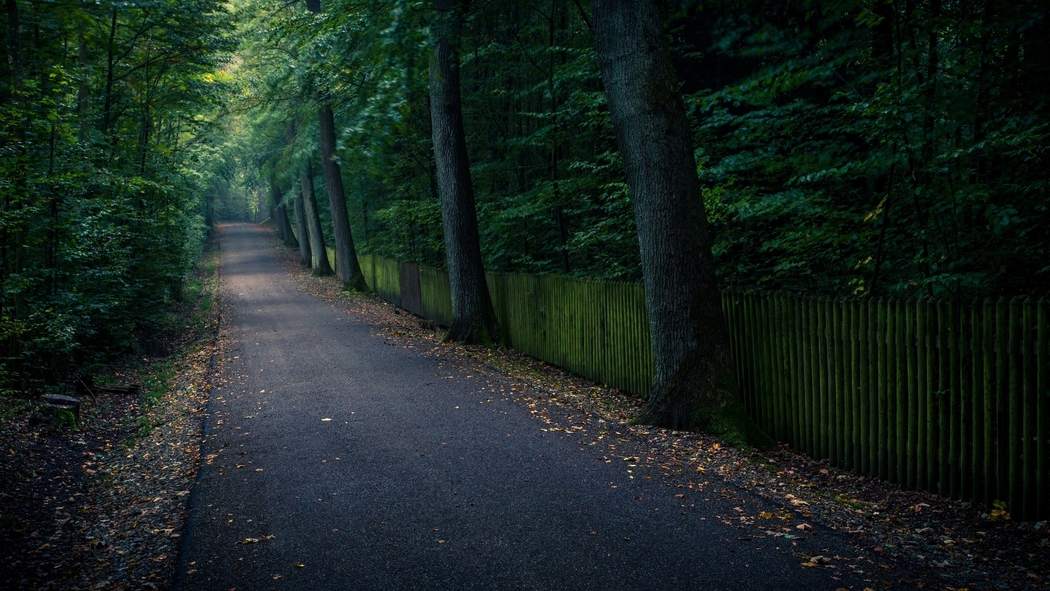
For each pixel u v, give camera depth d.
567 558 4.37
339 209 27.86
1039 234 6.82
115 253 12.59
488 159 19.39
